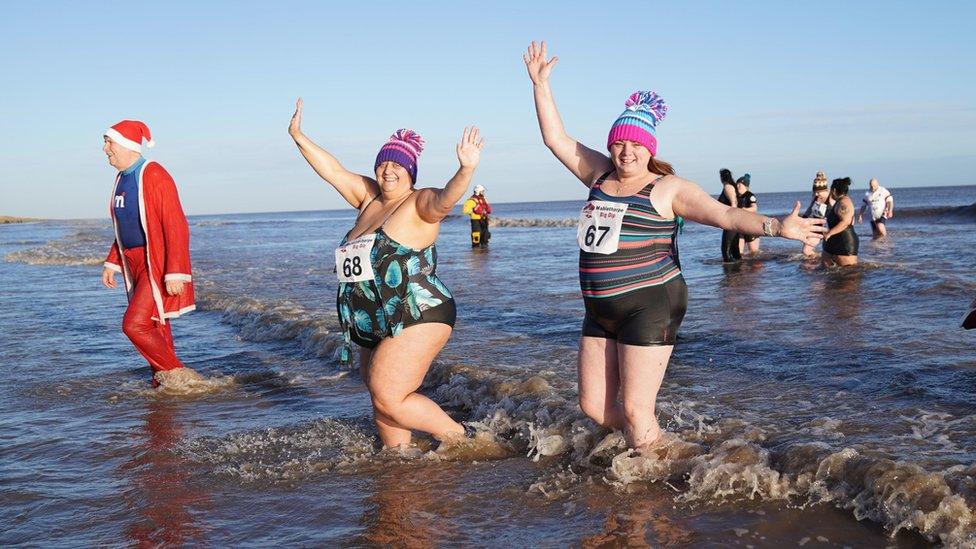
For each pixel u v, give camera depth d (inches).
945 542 126.8
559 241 1101.1
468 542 140.9
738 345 293.3
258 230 2406.5
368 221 191.9
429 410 191.8
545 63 189.9
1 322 461.1
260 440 209.8
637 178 170.4
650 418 171.3
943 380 223.8
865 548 129.4
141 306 275.9
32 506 165.6
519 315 398.3
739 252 652.1
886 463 147.1
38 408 255.4
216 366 320.2
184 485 176.6
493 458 186.9
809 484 151.6
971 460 155.8
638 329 166.2
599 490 161.6
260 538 146.0
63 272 836.6
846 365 249.8
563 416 199.3
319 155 207.2
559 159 190.7
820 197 588.7
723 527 140.4
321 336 342.3
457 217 2970.0
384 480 175.0
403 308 181.2
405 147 188.4
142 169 274.7
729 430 185.0
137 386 285.1
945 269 502.0
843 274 486.6
